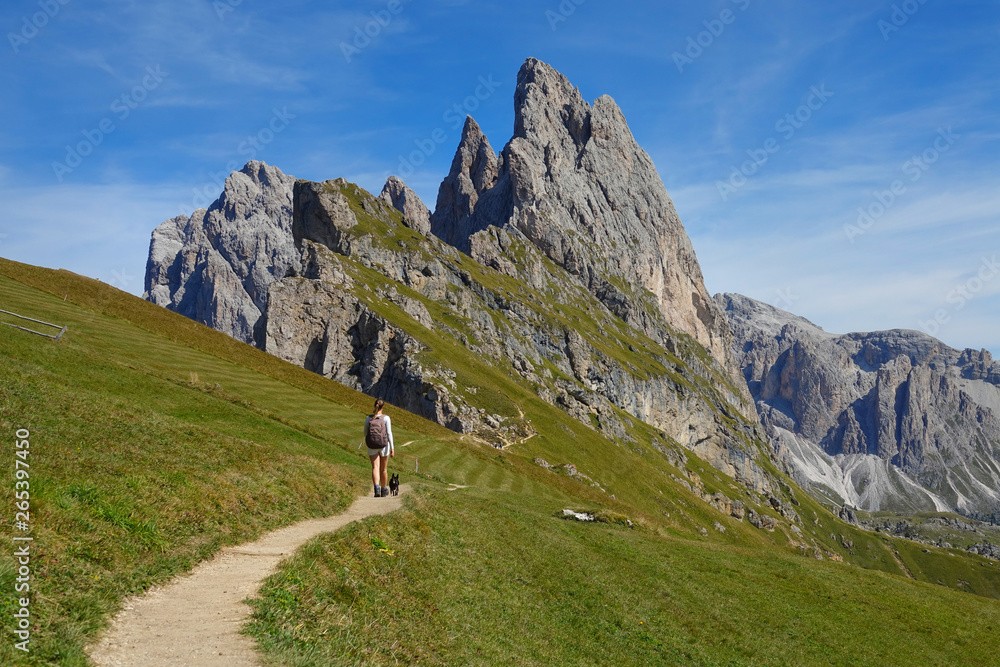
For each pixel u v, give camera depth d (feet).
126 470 53.72
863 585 133.08
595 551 109.09
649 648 70.95
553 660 56.08
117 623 33.71
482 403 558.97
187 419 125.80
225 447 77.46
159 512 48.88
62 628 30.68
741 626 91.40
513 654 52.85
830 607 113.39
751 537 624.18
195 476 60.18
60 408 66.59
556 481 313.94
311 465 86.53
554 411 644.27
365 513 72.69
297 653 34.09
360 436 191.62
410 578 56.70
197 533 49.55
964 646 108.99
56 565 35.65
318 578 45.96
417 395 531.09
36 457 48.98
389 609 47.83
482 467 254.06
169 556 43.98
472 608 58.59
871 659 92.32
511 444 518.37
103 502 45.16
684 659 71.26
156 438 69.00
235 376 206.08
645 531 156.35
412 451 235.61
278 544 53.83
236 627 35.32
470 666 45.88
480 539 83.61
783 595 114.21
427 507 84.02
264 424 144.36
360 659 37.78
